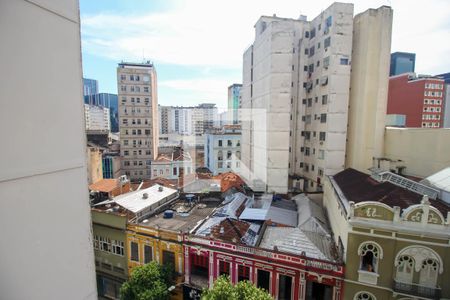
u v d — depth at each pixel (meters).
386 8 25.03
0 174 1.94
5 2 1.90
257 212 20.92
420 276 11.91
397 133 25.03
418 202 13.50
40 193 2.27
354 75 27.38
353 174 21.78
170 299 16.58
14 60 1.99
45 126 2.28
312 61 31.58
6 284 2.04
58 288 2.51
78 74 2.66
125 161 44.19
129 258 18.12
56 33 2.36
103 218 18.86
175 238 16.73
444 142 20.81
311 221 18.67
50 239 2.39
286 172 28.31
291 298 14.34
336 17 26.38
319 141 29.69
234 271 15.52
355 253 12.85
